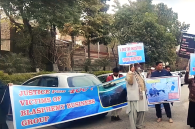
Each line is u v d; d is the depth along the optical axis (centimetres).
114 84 664
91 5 2031
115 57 2992
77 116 586
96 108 624
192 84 568
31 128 507
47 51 1994
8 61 1370
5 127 429
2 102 421
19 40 1825
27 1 1230
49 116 537
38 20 1261
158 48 2284
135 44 601
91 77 716
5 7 1208
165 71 696
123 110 859
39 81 705
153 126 620
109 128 611
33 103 514
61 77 653
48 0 1272
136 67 593
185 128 598
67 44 2094
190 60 565
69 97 576
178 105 925
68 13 1322
